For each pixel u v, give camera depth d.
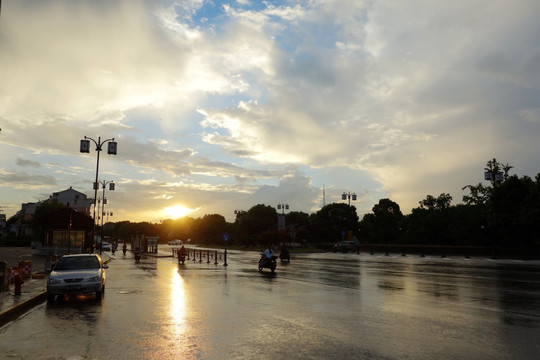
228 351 7.00
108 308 11.84
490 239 55.22
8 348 7.37
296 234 82.94
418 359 6.47
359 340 7.74
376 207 89.75
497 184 52.47
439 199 68.00
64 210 48.03
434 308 11.47
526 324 9.18
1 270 15.23
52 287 13.07
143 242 60.62
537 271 25.47
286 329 8.74
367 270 27.50
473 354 6.73
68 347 7.38
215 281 20.16
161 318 10.12
